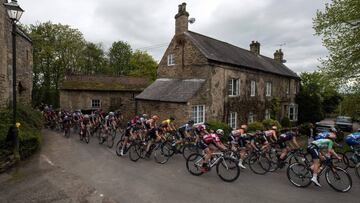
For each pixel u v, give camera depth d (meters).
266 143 7.90
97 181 6.41
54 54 32.88
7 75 10.70
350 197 5.78
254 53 23.59
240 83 17.17
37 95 31.36
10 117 9.32
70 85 22.59
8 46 11.16
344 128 22.70
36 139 9.03
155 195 5.65
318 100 25.16
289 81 24.09
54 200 5.18
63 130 14.91
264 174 7.51
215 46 17.44
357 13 11.79
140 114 16.08
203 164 6.99
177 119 13.69
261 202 5.43
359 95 12.88
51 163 7.79
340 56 12.59
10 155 7.29
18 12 7.51
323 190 6.21
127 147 9.00
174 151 8.79
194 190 6.02
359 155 7.94
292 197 5.74
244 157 8.10
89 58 42.47
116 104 23.70
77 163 7.97
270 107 20.72
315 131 17.31
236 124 16.88
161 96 14.91
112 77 25.97
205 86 14.40
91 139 12.42
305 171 6.44
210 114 14.76
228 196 5.72
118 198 5.42
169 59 17.19
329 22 12.78
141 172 7.29
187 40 15.76
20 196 5.34
